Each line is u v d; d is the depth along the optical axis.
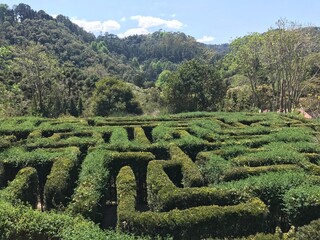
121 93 50.44
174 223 11.42
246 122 30.05
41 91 50.59
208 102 46.53
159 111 49.88
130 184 14.51
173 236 11.41
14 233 10.37
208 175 16.66
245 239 10.29
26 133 25.41
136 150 20.16
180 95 46.31
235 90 55.22
